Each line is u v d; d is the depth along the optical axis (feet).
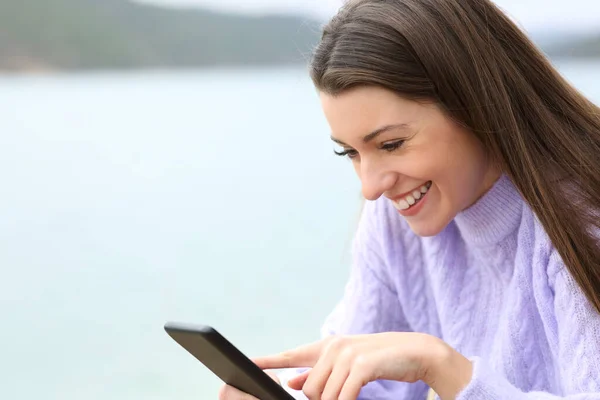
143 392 9.59
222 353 2.83
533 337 3.61
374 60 3.20
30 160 24.71
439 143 3.30
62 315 12.11
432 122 3.27
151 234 16.48
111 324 11.64
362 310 4.34
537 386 3.63
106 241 16.10
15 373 10.05
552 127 3.45
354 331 4.34
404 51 3.22
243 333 10.78
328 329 4.43
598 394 3.03
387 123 3.24
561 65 4.53
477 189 3.54
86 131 30.32
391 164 3.33
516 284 3.63
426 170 3.31
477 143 3.41
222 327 11.05
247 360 2.89
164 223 17.37
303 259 13.84
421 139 3.28
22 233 16.80
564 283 3.33
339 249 14.20
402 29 3.24
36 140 28.14
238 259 14.11
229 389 3.20
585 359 3.21
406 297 4.25
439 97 3.26
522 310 3.61
